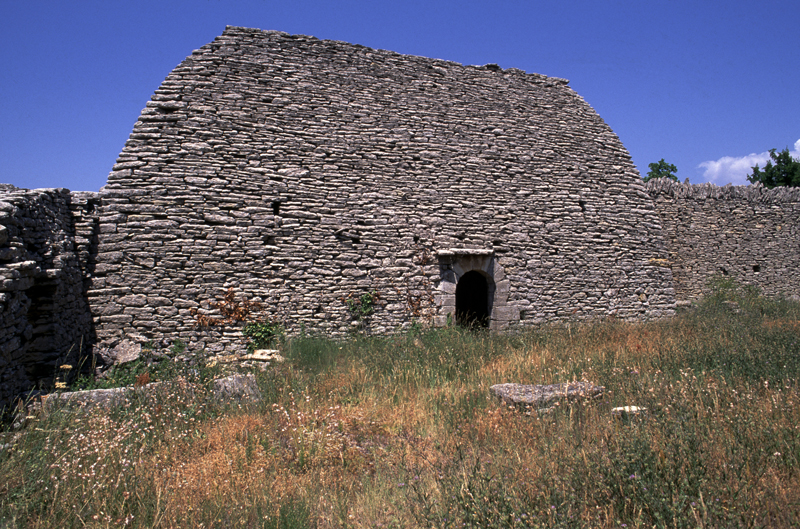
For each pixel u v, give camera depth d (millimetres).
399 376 6883
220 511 3443
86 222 8484
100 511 3426
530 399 5363
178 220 9109
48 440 4176
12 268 5641
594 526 2951
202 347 8992
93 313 8469
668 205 15984
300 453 4406
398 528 3186
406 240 10836
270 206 9805
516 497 3211
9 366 5672
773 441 3814
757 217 17547
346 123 10750
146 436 4711
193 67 9773
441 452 4473
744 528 2787
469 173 11688
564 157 12883
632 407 4832
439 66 12016
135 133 9164
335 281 10117
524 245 11992
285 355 8695
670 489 3172
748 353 6578
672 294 13695
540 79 13211
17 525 3191
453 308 11062
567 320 12117
